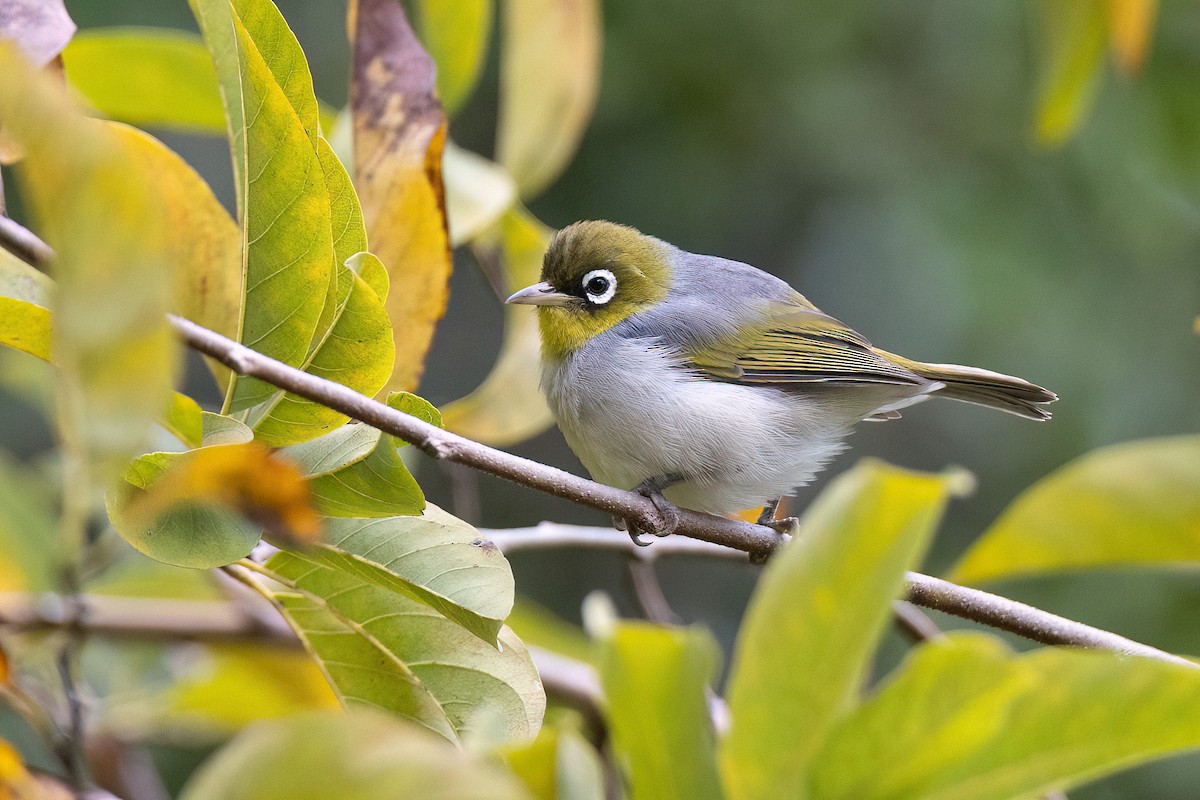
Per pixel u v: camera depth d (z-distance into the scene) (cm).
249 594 931
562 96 946
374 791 307
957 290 1579
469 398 912
